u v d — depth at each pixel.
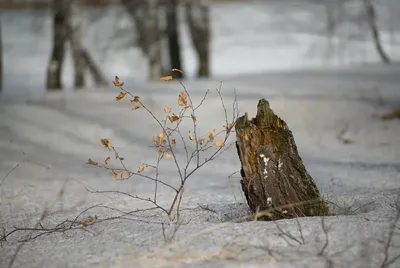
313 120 19.73
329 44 35.81
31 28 40.59
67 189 11.37
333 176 12.32
